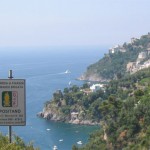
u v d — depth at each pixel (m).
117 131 126.12
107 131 129.12
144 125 120.19
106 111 138.75
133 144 117.00
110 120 132.62
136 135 120.56
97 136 135.00
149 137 111.56
